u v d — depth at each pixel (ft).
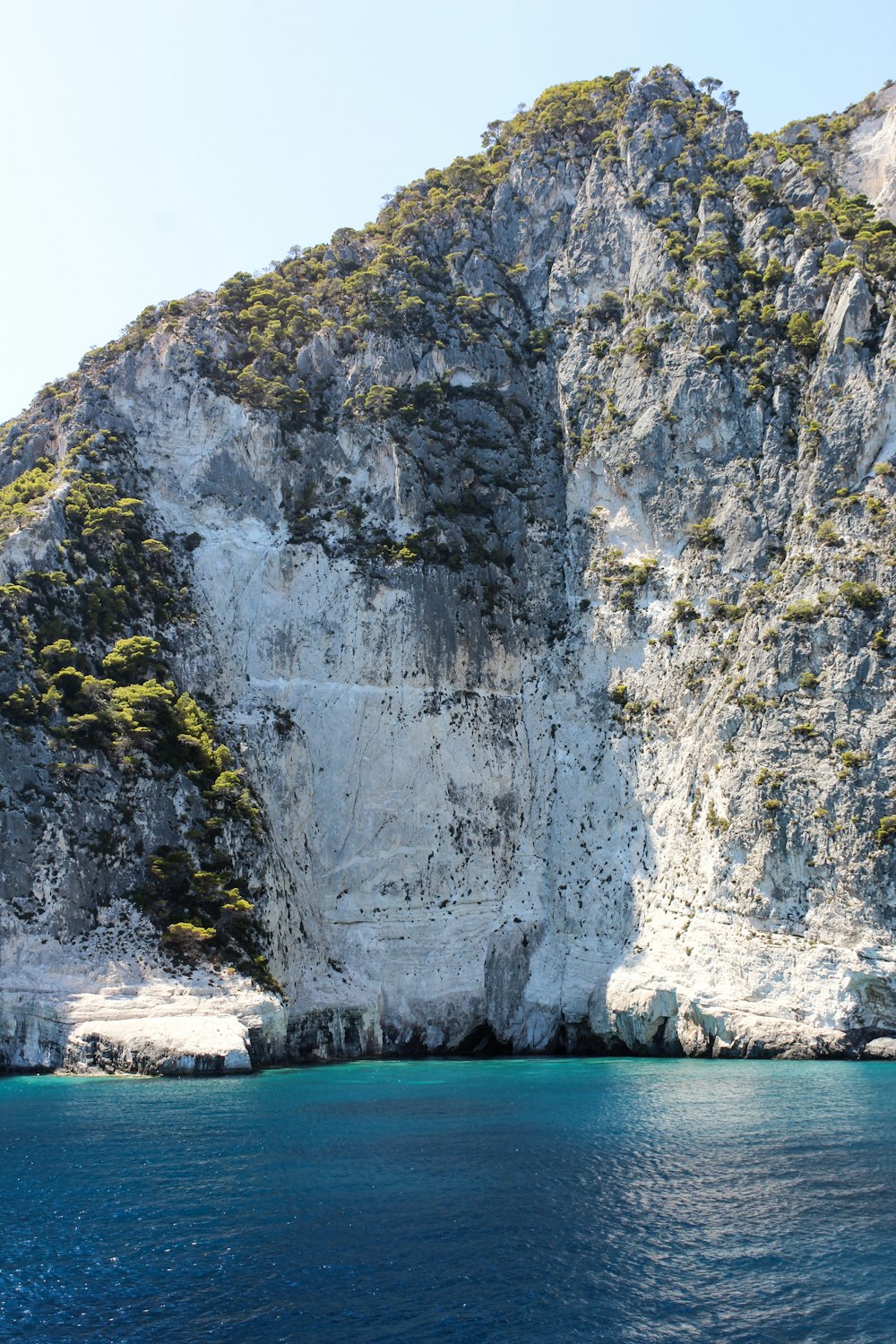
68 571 253.65
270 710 264.11
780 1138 143.54
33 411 311.68
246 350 303.07
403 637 271.28
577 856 260.83
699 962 226.17
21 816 211.41
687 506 272.92
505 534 290.76
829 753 221.46
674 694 258.57
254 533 281.33
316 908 252.21
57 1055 197.57
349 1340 87.81
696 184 317.22
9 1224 111.14
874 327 264.31
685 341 285.02
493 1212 114.32
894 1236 107.24
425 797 263.08
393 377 300.40
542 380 312.09
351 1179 125.39
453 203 342.64
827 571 238.48
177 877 219.20
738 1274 99.30
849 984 208.64
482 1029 251.19
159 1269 100.53
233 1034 201.26
